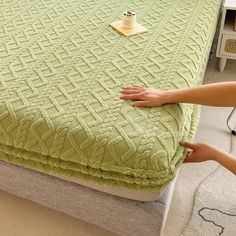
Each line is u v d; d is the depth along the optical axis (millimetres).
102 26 1649
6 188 1364
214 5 1874
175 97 1183
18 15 1739
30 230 1409
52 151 1121
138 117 1134
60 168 1158
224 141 1813
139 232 1209
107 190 1167
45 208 1485
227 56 2205
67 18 1712
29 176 1256
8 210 1477
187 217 1447
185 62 1392
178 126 1135
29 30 1609
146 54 1440
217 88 1172
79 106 1173
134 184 1084
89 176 1132
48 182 1235
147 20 1706
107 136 1074
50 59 1410
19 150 1186
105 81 1288
